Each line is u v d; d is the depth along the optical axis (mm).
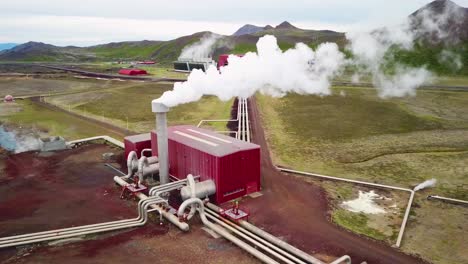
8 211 29406
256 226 26469
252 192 32375
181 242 24391
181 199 31500
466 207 29781
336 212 28844
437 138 50781
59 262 22203
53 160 42250
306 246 23797
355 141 49812
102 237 25219
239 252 23047
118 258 22547
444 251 23391
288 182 35062
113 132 54969
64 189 33906
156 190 29297
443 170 38312
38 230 26172
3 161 41969
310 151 45500
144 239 24875
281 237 24953
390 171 38219
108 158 42688
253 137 51750
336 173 37594
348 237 24984
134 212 29141
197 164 31469
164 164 32750
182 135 35906
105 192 33156
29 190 33688
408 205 29797
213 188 29578
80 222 27391
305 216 28062
